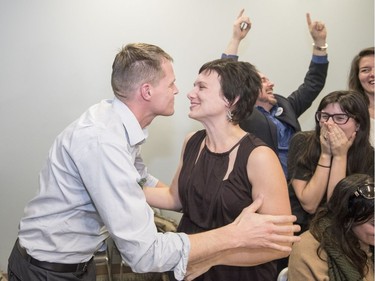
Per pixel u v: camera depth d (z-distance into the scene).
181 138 2.69
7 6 2.38
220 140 1.17
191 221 1.22
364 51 2.01
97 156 0.98
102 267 2.58
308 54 2.76
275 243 0.98
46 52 2.46
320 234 1.23
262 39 2.69
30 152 2.57
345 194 1.18
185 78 2.62
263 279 1.19
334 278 1.17
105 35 2.49
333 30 2.78
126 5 2.48
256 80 1.17
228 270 1.16
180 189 1.27
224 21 2.60
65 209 1.12
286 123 2.22
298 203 1.69
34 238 1.17
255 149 1.09
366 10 2.80
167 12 2.53
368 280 1.23
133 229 0.96
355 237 1.20
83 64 2.51
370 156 1.59
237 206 1.10
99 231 1.22
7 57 2.43
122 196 0.96
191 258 0.98
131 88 1.10
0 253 2.63
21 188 2.60
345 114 1.54
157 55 1.12
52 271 1.17
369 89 1.97
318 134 1.63
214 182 1.14
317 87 2.38
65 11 2.44
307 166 1.66
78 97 2.54
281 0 2.66
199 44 2.60
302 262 1.21
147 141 2.66
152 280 2.47
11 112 2.50
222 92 1.12
